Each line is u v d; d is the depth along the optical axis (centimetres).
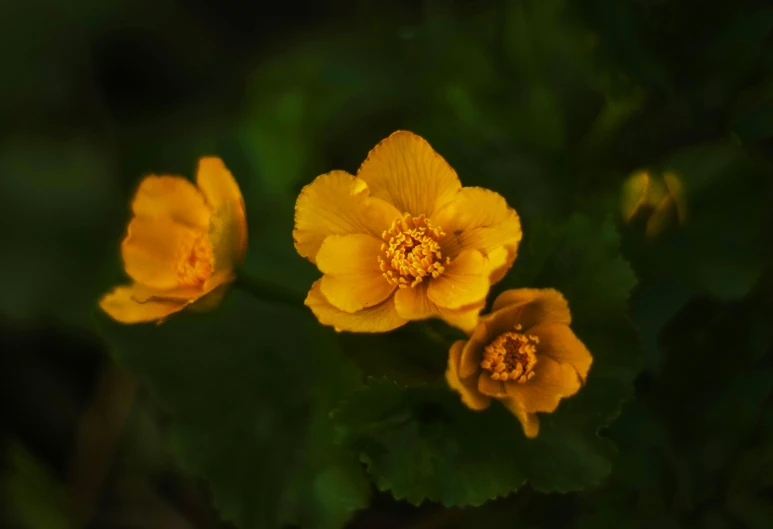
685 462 46
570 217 44
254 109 50
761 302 46
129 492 49
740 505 45
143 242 43
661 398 46
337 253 41
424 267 41
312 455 45
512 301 41
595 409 43
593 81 47
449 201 41
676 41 46
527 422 40
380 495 47
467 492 43
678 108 47
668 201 45
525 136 48
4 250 50
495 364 41
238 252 42
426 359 44
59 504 49
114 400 50
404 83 50
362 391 43
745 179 47
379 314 41
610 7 46
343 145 49
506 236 41
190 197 43
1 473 50
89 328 50
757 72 46
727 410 46
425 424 43
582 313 44
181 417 46
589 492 45
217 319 46
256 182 47
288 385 46
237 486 45
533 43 49
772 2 46
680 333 46
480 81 49
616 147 48
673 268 46
